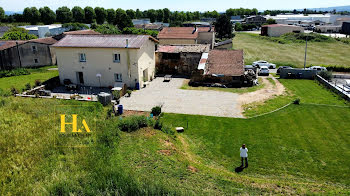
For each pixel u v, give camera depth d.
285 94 29.48
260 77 38.69
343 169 14.87
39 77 39.62
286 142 18.12
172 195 10.97
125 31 80.19
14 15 122.31
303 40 73.25
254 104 26.25
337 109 23.88
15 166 12.69
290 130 19.95
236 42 77.56
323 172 14.69
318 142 17.97
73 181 11.78
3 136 15.80
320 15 138.62
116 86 30.38
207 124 21.53
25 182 11.62
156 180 12.28
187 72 39.84
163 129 19.25
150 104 26.48
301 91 30.59
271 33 86.81
